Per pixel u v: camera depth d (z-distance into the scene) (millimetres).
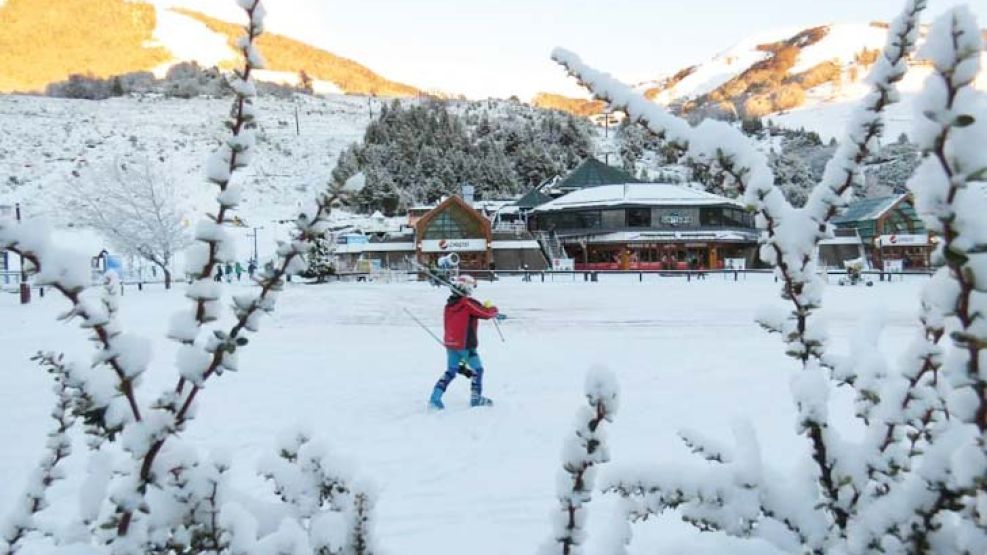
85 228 43969
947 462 1347
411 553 3744
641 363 10609
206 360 1388
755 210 1506
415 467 5375
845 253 59750
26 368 10523
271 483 4957
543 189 89500
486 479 5047
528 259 57375
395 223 80812
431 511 4379
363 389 8766
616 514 1659
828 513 1656
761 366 10188
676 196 63312
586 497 1450
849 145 1460
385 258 56000
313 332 16281
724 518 1596
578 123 130500
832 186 1487
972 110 1009
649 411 7121
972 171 1010
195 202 70312
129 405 1449
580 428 1435
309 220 1406
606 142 132000
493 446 6004
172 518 1446
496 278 48719
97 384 1428
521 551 3758
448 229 56094
